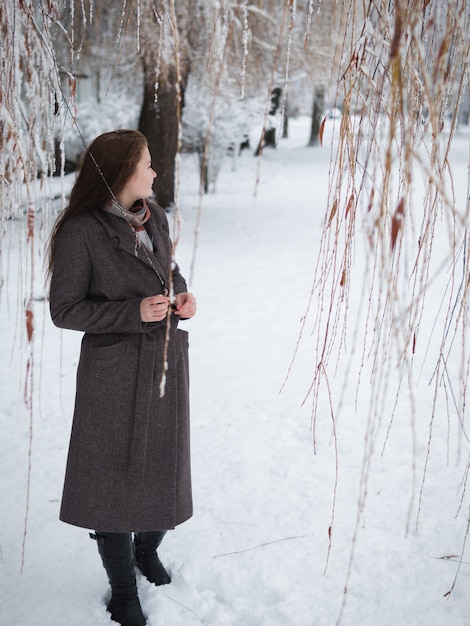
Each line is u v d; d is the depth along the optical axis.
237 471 2.67
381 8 1.23
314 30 5.98
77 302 1.76
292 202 10.89
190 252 6.96
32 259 1.27
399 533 2.24
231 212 9.77
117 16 6.31
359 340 4.13
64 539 2.27
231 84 7.32
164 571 2.07
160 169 8.59
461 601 1.93
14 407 3.32
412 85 1.34
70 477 1.85
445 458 2.70
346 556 2.14
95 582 2.06
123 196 1.79
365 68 1.28
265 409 3.26
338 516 2.35
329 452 2.80
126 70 7.83
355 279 5.52
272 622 1.87
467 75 1.34
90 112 9.48
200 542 2.22
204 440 2.95
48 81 1.58
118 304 1.74
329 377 3.62
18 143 1.26
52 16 1.56
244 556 2.15
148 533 2.00
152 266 1.79
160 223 1.93
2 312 4.72
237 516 2.37
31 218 1.25
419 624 1.85
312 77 6.89
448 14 1.14
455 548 2.16
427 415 3.11
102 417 1.80
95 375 1.79
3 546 2.22
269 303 5.08
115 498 1.82
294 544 2.20
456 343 3.91
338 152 1.45
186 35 6.44
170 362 1.84
